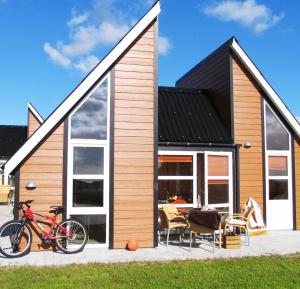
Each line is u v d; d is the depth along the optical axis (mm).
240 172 12578
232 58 12906
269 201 12781
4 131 31203
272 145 13000
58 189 9773
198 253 9438
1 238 9461
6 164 9500
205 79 14555
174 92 13812
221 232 10859
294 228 12938
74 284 6793
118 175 10078
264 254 9375
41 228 9445
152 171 10266
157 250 9750
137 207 10109
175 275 7406
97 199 9945
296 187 13109
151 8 10523
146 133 10320
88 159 9977
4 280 7000
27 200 9484
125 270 7742
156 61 10531
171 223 10438
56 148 9828
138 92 10359
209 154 11859
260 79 12836
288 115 12953
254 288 6641
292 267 8047
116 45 10195
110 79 10234
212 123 12898
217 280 7086
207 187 11680
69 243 9641
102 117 10117
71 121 9945
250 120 12844
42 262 8445
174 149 11617
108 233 9914
